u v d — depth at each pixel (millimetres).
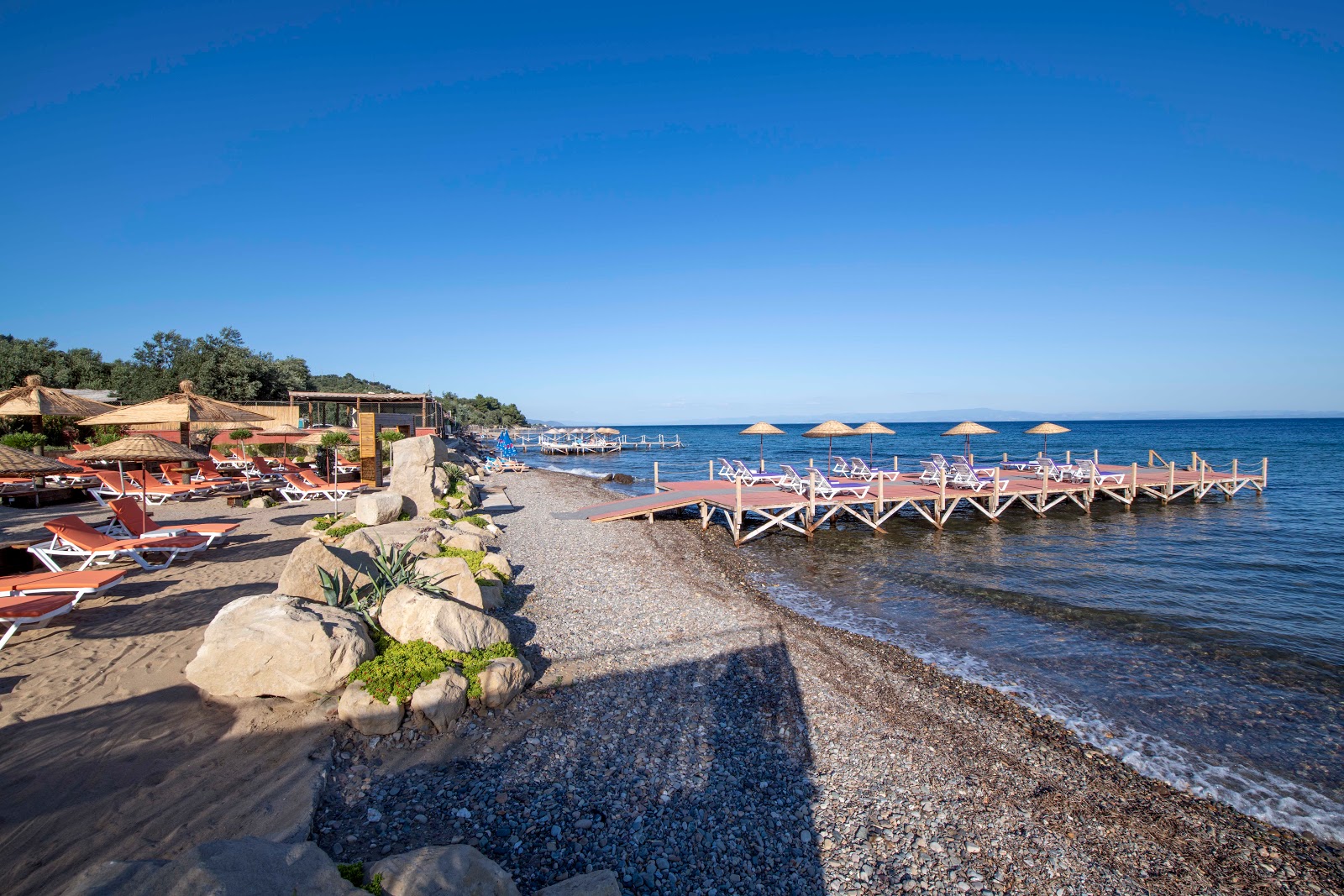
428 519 14609
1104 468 27531
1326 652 9328
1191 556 15523
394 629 6828
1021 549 16469
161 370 41406
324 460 22844
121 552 10062
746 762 5910
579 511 20328
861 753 6254
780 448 70750
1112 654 9227
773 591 12438
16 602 6965
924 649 9367
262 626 5664
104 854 3791
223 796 4449
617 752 5820
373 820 4496
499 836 4504
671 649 8531
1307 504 23922
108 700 5680
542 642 8414
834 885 4438
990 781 5934
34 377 18281
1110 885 4684
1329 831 5461
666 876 4328
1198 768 6359
